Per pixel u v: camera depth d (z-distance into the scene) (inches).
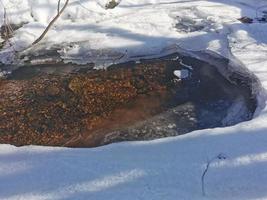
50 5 138.6
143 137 98.5
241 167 81.6
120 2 144.6
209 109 106.9
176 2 146.9
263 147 85.7
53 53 127.4
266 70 110.7
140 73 119.3
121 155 85.4
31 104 109.3
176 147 87.0
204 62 122.3
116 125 102.3
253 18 137.3
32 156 86.7
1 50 129.0
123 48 127.0
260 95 105.1
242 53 118.2
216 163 82.5
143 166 82.1
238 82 114.2
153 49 126.9
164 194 76.8
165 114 105.7
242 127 91.9
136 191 77.2
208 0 147.6
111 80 116.9
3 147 90.0
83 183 79.4
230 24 132.9
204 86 114.3
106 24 135.9
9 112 106.7
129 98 111.0
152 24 135.4
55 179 80.6
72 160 84.3
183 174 80.5
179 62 122.9
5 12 133.5
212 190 77.9
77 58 125.6
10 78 119.5
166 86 114.8
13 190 78.8
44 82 117.1
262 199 75.9
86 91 113.3
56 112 106.7
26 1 138.6
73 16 138.9
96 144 96.9
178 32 132.3
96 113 106.1
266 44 122.6
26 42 130.5
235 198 76.4
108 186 78.5
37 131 101.3
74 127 102.1
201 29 133.1
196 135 90.4
